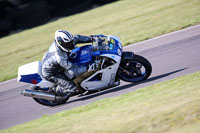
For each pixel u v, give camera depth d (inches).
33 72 838.5
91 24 1907.0
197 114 462.3
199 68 842.8
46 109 877.2
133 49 1217.4
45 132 624.7
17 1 2253.9
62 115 741.3
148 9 1915.6
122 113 608.7
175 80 762.8
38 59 1470.2
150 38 1302.9
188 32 1219.2
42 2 2284.7
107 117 610.2
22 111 901.8
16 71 1342.3
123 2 2377.0
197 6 1622.8
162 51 1093.1
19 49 1804.9
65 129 608.1
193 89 631.2
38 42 1844.2
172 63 948.6
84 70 784.9
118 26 1690.5
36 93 836.6
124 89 837.8
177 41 1150.3
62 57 763.4
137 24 1620.3
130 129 495.5
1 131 735.7
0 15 2289.6
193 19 1381.6
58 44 755.4
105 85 830.5
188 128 430.6
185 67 882.1
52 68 800.3
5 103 997.8
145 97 686.5
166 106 561.3
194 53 976.9
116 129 517.0
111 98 767.1
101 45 788.6
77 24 1999.3
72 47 771.4
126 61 802.8
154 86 761.6
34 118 829.8
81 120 645.9
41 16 2304.4
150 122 496.1
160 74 881.5
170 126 459.2
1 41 2210.9
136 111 593.6
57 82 821.2
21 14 2282.2
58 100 869.2
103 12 2174.0
